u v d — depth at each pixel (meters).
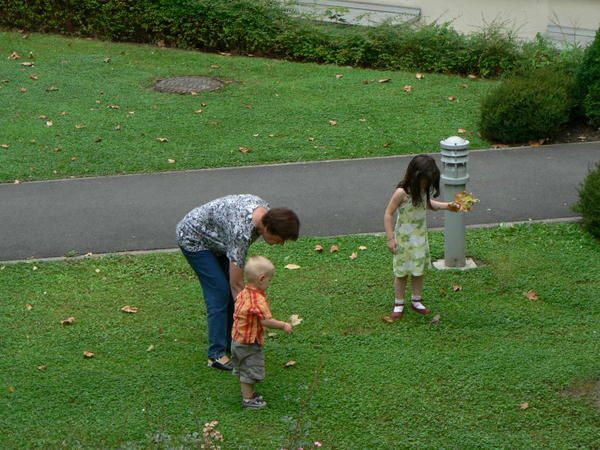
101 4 14.89
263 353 6.49
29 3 15.13
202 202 9.63
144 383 6.56
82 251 8.63
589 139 11.26
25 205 9.66
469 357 6.82
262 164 10.62
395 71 13.62
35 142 11.17
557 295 7.64
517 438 5.95
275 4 14.59
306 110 12.07
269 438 5.96
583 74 11.31
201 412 6.23
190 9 14.48
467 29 14.91
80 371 6.72
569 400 6.31
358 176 10.22
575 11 14.10
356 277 8.02
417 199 7.04
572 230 8.77
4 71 13.45
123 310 7.53
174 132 11.46
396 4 15.40
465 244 8.43
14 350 7.00
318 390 6.44
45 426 6.12
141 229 9.05
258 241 8.70
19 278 8.13
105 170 10.50
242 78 13.33
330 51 14.06
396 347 6.97
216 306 6.55
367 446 5.90
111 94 12.69
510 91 11.02
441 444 5.90
